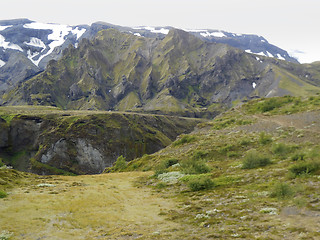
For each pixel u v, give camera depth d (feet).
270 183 88.12
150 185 136.56
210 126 281.54
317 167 88.12
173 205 90.99
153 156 246.47
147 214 82.64
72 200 99.40
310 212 56.34
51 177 163.22
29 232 69.00
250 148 169.99
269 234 48.44
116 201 102.22
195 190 107.76
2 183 117.60
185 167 155.84
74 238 66.13
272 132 187.52
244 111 303.89
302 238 43.98
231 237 50.44
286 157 126.41
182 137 261.65
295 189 72.18
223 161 162.91
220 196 88.12
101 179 163.84
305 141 145.69
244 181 101.65
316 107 227.81
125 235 63.41
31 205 90.02
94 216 81.92
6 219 75.72
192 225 64.18
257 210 65.00
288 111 244.22
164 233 60.34
